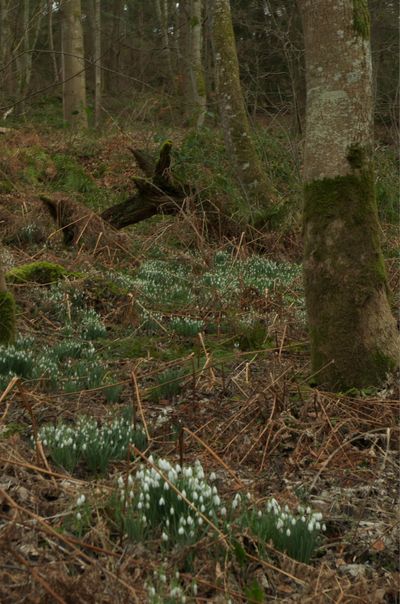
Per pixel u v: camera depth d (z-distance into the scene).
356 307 5.82
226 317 8.46
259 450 4.83
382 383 5.74
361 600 3.15
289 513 3.68
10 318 6.92
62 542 3.38
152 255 12.14
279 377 5.57
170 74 27.45
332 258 5.86
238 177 14.21
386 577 3.45
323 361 5.95
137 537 3.45
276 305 8.94
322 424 5.12
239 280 9.80
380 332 5.85
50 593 2.79
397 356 5.90
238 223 12.95
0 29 17.34
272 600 3.21
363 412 5.39
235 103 14.34
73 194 15.85
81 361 6.66
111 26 38.50
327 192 5.88
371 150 5.93
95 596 2.88
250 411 5.26
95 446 4.41
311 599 3.08
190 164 14.22
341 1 5.73
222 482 4.25
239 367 6.74
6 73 15.66
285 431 5.07
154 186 12.64
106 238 11.94
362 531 3.85
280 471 4.53
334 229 5.85
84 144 18.84
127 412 5.16
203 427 5.10
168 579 3.21
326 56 5.80
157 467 3.85
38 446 4.25
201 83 22.59
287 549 3.52
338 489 4.32
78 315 8.55
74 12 21.08
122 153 18.30
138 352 7.42
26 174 16.12
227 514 3.72
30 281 9.34
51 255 11.00
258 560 3.32
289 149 15.52
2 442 4.51
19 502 3.73
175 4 32.72
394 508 4.12
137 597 2.92
